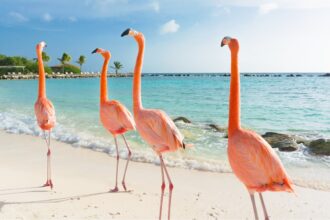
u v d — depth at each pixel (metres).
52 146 9.16
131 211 4.71
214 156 8.27
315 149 8.77
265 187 3.39
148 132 4.61
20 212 4.32
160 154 4.64
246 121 14.42
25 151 8.49
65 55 97.69
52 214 4.39
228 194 5.59
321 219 4.61
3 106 18.92
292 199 5.41
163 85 47.38
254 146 3.38
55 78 87.69
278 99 23.58
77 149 8.87
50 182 5.60
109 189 5.70
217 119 14.90
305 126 13.00
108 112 6.08
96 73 112.25
